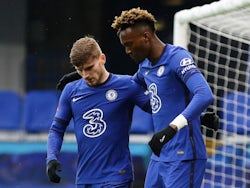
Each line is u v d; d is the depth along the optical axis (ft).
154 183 51.49
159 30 178.29
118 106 53.52
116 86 53.67
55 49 176.24
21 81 159.74
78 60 51.34
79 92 54.08
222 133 90.12
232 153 90.12
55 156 53.42
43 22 176.55
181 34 76.13
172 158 50.03
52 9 177.47
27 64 156.87
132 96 53.78
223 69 103.30
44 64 157.79
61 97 55.21
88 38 52.49
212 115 53.88
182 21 75.51
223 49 101.71
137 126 126.41
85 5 179.42
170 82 49.90
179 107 49.85
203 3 178.50
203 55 93.45
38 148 122.72
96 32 179.63
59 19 177.47
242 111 93.81
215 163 90.12
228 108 94.48
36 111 135.95
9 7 174.60
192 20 74.49
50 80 156.66
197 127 50.44
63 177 118.21
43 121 135.64
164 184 50.70
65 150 118.73
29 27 175.63
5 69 169.58
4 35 173.78
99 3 180.14
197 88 47.09
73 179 118.21
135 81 53.98
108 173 53.31
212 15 70.08
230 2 66.03
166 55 50.08
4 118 136.46
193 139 49.96
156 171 51.29
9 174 121.49
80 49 51.47
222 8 67.56
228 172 93.25
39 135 135.03
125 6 181.47
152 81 51.06
